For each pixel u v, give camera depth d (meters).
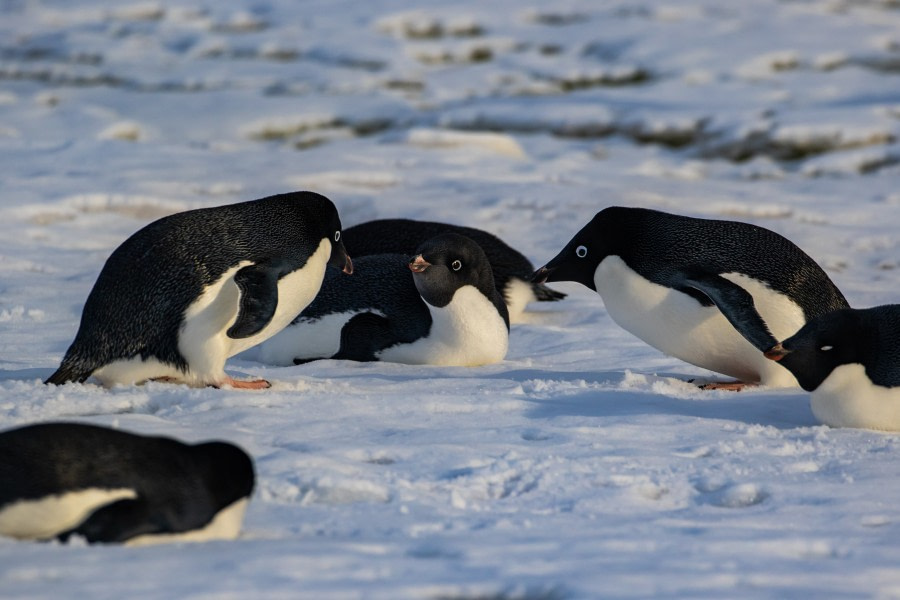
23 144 38.66
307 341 19.44
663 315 16.81
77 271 25.52
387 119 48.62
